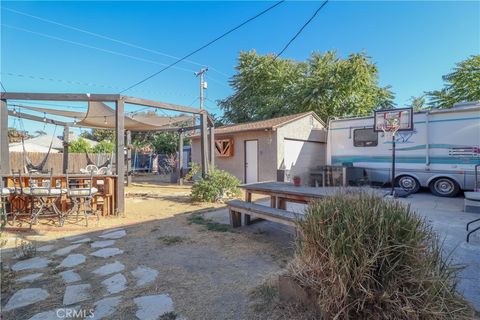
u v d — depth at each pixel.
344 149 9.77
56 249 3.67
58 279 2.76
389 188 8.28
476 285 2.38
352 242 1.77
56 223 5.12
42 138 15.12
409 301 1.63
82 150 14.61
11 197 5.30
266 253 3.47
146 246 3.78
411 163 8.27
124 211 6.17
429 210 5.71
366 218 1.84
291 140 11.84
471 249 3.28
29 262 3.21
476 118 7.19
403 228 1.77
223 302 2.26
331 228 1.87
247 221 4.88
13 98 5.58
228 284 2.60
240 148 12.55
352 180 8.71
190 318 2.04
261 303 2.18
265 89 20.59
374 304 1.70
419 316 1.61
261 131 11.56
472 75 12.25
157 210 6.40
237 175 12.66
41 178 5.49
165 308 2.19
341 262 1.76
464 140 7.37
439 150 7.77
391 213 1.86
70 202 5.57
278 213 3.73
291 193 4.20
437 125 7.81
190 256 3.39
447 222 4.63
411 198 7.38
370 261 1.68
